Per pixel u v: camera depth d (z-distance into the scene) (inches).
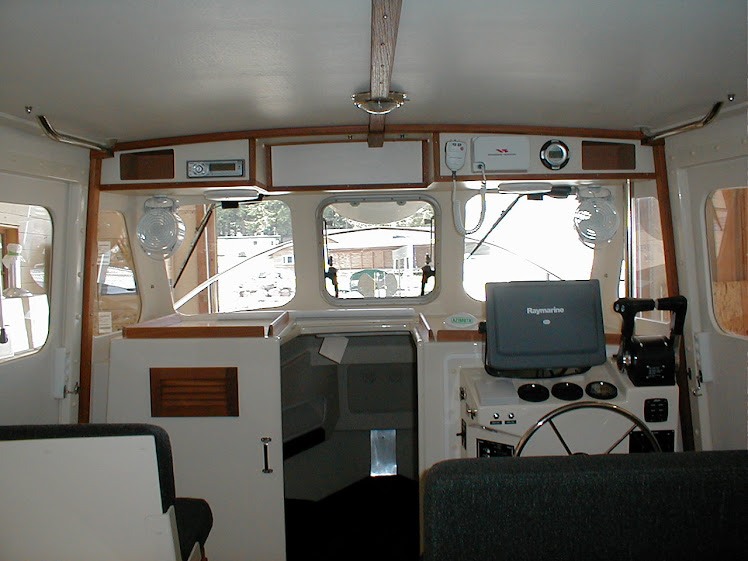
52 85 63.1
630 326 72.1
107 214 101.0
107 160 92.4
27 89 64.3
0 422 79.4
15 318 82.2
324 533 102.0
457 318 86.8
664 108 76.5
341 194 106.3
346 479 121.6
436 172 88.1
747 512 38.5
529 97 71.6
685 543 38.7
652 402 69.6
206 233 112.0
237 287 114.2
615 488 37.9
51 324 88.8
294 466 114.1
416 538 99.5
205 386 84.1
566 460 39.2
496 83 65.7
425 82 65.3
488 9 45.6
